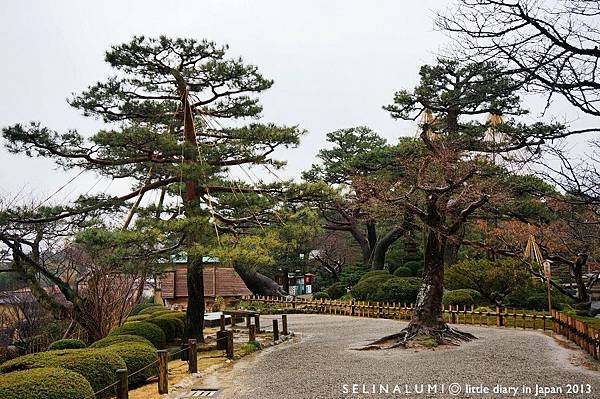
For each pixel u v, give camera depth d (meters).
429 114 21.91
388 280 25.72
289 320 23.91
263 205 15.73
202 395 9.85
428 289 15.09
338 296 32.69
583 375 10.59
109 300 17.47
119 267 14.13
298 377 11.12
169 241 14.27
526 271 21.78
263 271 37.53
